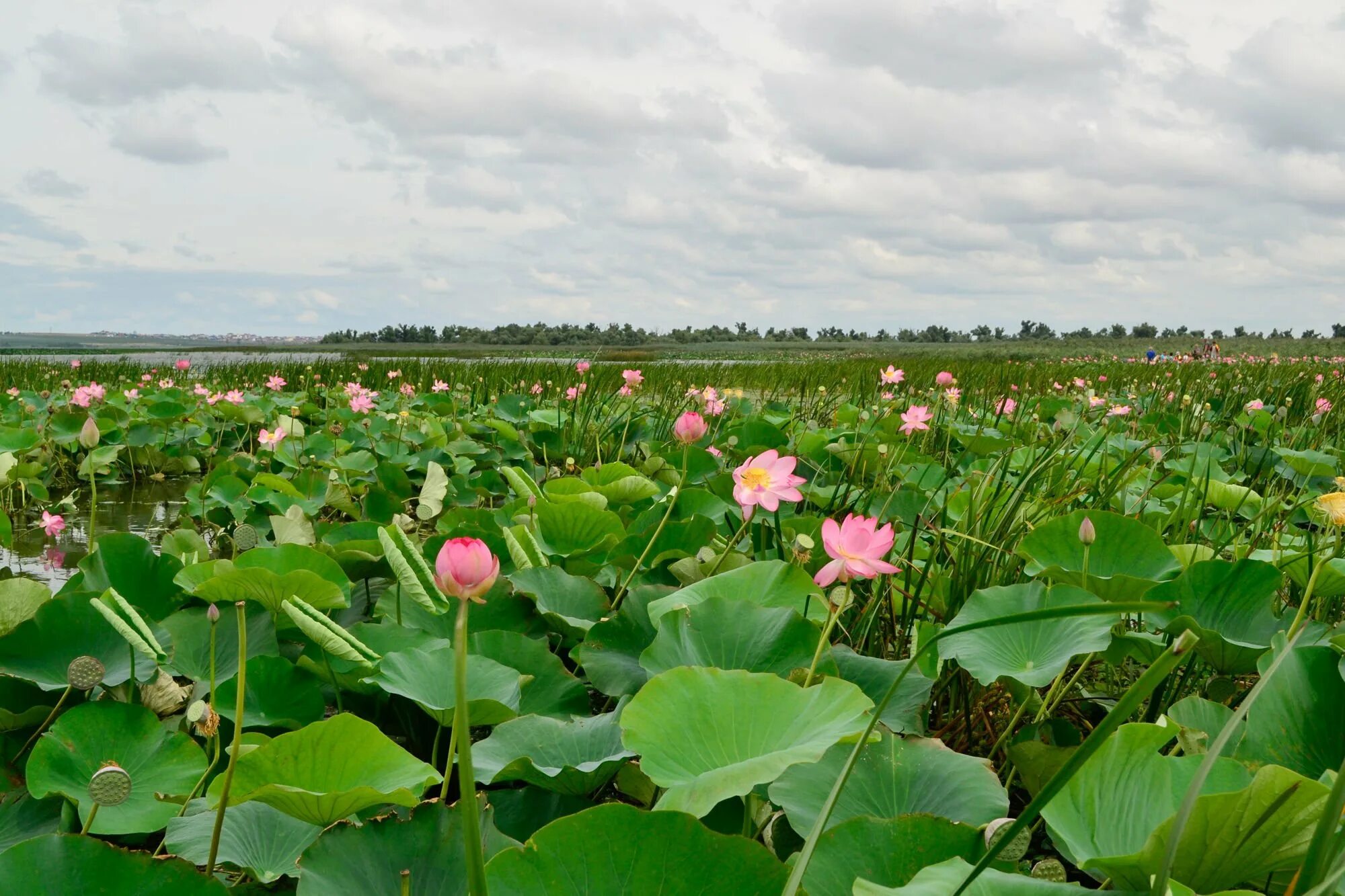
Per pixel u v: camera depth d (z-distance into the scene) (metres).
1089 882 1.66
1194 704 1.78
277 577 2.07
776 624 2.05
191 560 2.62
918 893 1.12
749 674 1.61
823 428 6.66
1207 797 1.08
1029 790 1.76
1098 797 1.35
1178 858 1.18
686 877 1.15
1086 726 2.39
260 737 1.75
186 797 1.59
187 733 1.85
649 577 2.94
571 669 2.64
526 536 2.77
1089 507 3.59
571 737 1.74
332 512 5.11
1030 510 3.28
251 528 2.53
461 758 0.78
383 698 2.15
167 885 1.16
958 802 1.48
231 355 37.81
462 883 1.28
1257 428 6.13
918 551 3.31
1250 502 3.83
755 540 3.44
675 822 1.17
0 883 1.11
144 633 1.83
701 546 3.06
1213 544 3.22
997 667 1.93
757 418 6.22
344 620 2.60
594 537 3.19
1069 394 9.75
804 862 0.97
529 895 1.12
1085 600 2.02
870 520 1.62
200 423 7.53
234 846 1.44
